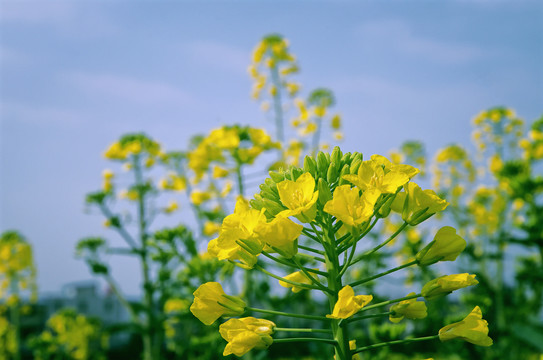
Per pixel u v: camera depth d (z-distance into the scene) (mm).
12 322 1258
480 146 893
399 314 235
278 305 557
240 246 234
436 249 237
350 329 572
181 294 681
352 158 259
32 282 1144
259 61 835
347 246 250
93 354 1280
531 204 639
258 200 250
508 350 670
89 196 779
